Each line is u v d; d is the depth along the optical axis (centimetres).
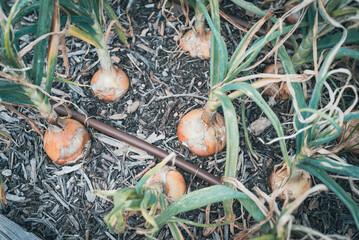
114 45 63
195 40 60
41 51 35
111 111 59
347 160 54
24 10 35
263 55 62
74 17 40
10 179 54
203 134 50
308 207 52
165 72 62
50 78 39
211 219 52
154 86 61
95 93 57
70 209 53
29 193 53
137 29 65
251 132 57
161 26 65
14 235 47
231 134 35
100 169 55
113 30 64
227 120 36
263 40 37
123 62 62
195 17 55
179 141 56
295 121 38
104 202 53
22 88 37
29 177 54
